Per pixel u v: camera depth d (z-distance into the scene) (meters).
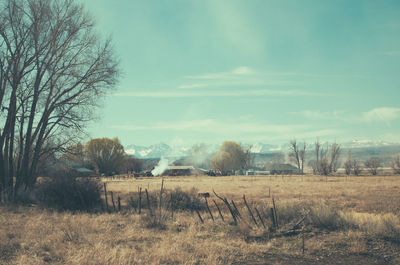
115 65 27.02
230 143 124.62
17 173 25.31
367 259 8.77
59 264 7.95
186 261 8.09
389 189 32.88
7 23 23.27
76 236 10.88
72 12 25.34
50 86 25.31
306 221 12.65
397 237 10.47
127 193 30.52
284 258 8.87
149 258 8.39
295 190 33.56
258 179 70.94
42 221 13.81
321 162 96.81
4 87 23.69
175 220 14.60
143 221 13.83
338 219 12.55
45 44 24.73
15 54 23.89
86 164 97.56
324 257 8.94
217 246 9.79
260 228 12.03
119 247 9.55
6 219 14.53
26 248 9.50
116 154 101.25
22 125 25.17
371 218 12.49
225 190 34.28
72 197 19.20
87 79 26.12
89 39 26.16
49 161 27.91
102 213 16.95
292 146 118.88
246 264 8.34
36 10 24.08
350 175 89.00
